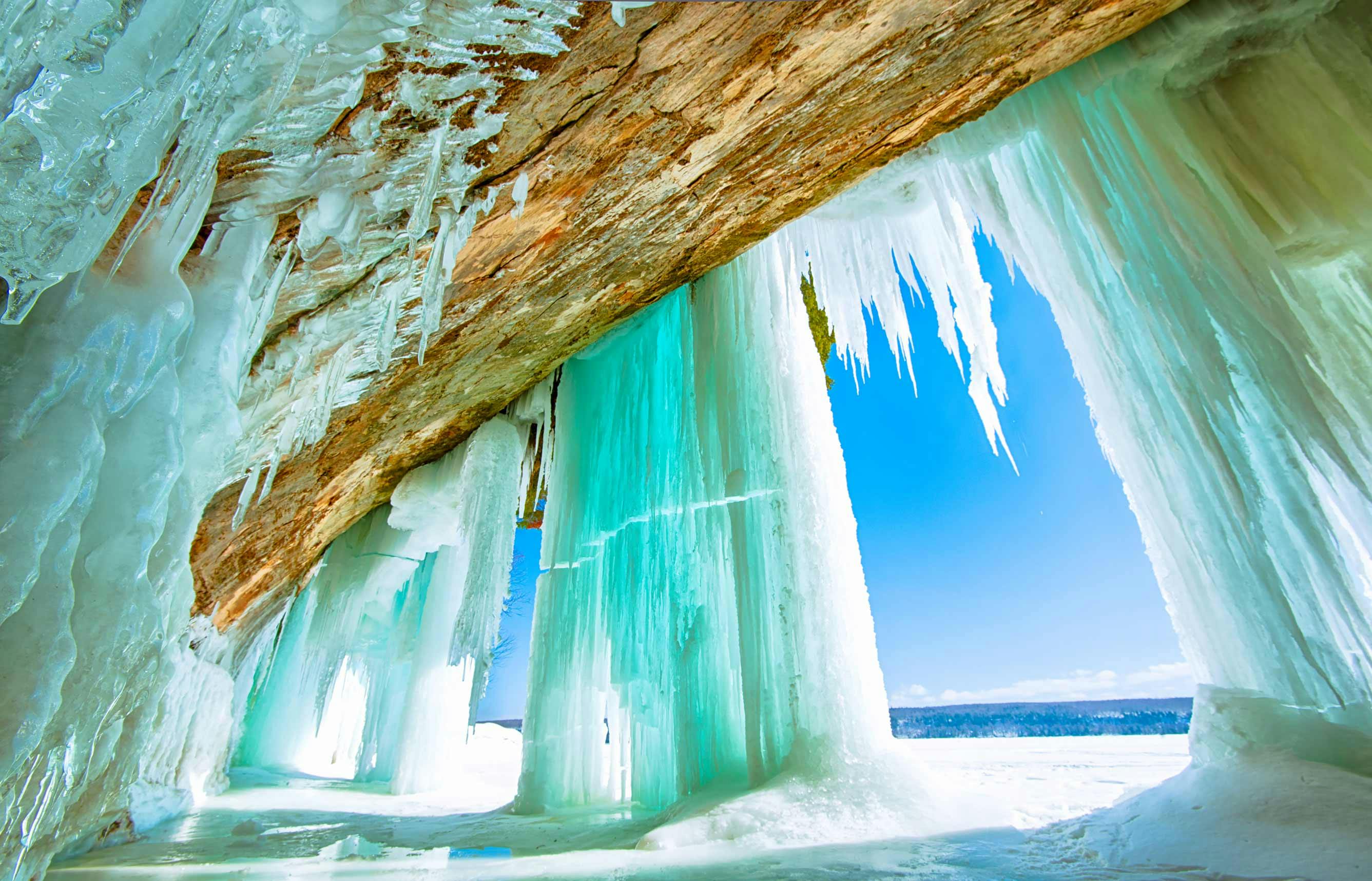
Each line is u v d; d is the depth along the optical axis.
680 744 4.97
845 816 3.67
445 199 3.13
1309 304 4.05
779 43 3.11
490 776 10.91
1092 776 4.84
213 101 1.71
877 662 4.74
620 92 3.04
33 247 1.43
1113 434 4.23
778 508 5.09
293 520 6.95
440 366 5.55
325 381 4.03
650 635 5.74
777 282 5.67
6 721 1.53
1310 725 3.00
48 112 1.33
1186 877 2.31
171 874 3.19
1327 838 2.28
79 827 2.57
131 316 1.96
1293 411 3.46
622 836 4.15
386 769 10.12
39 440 1.67
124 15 1.35
